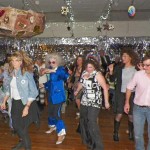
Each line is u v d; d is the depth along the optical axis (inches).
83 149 164.7
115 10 315.9
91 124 145.7
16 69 138.6
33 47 402.6
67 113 272.2
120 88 171.8
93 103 146.3
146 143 176.1
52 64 172.6
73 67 254.4
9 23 179.2
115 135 181.8
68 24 402.3
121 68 171.8
